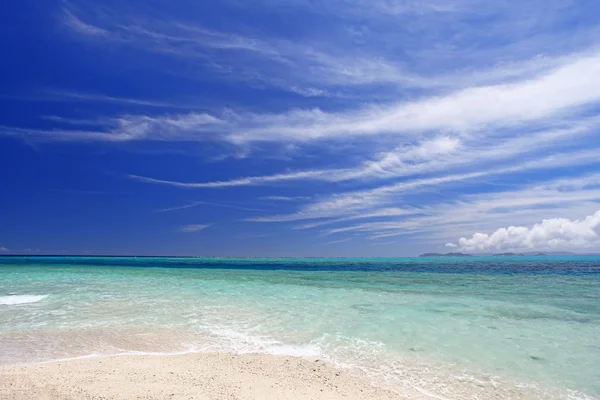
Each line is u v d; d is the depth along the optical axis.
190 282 28.23
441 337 11.38
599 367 8.86
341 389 7.41
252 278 33.59
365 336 11.48
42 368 7.87
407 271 51.53
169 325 12.65
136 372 7.69
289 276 37.22
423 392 7.45
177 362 8.77
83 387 6.45
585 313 15.14
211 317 14.02
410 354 9.80
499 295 20.89
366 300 18.67
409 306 16.80
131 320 13.32
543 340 11.06
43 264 61.06
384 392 7.37
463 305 17.11
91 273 36.69
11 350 9.66
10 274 33.53
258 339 11.13
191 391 6.57
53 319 13.33
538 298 19.75
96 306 16.12
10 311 14.82
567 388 7.71
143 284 26.02
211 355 9.53
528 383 7.95
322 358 9.50
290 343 10.77
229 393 6.64
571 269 57.81
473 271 51.12
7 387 6.31
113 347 10.10
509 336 11.48
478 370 8.66
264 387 7.19
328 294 21.11
